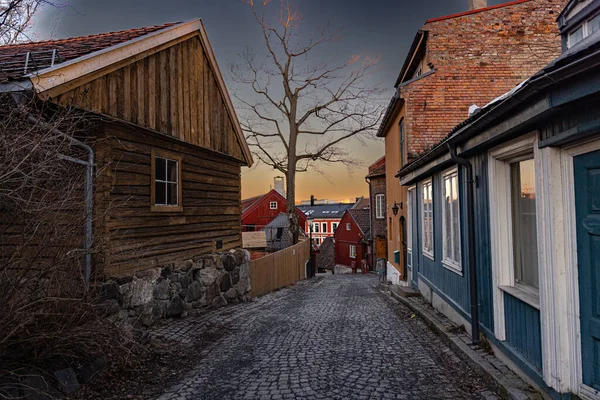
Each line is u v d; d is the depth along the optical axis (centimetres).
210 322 855
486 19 1296
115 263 699
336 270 4559
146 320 769
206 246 1028
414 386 466
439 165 740
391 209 1717
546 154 363
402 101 1347
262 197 4862
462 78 1291
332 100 2595
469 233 584
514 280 492
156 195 830
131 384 484
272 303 1165
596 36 299
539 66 1282
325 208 7512
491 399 418
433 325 727
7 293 378
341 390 458
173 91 890
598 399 316
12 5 529
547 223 364
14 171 352
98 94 667
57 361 443
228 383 491
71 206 446
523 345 436
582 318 336
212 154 1077
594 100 297
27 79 529
